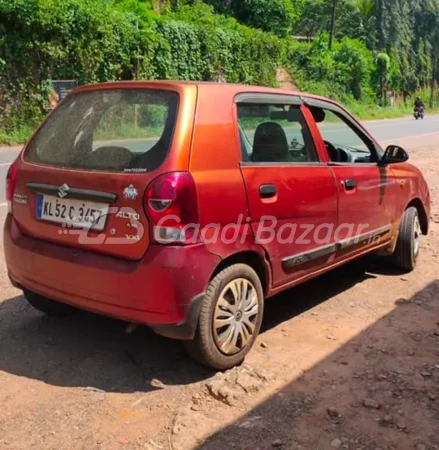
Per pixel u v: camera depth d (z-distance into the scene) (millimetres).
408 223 5656
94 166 3531
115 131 3605
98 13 20172
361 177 4793
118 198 3316
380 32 55719
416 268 5938
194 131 3420
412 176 5766
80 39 19797
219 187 3434
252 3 39469
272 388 3477
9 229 3977
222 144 3555
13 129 18578
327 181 4352
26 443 2904
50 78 19344
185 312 3291
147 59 23062
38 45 18656
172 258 3215
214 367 3600
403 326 4453
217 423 3100
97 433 2998
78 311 4559
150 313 3279
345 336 4254
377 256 6070
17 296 4855
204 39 26875
